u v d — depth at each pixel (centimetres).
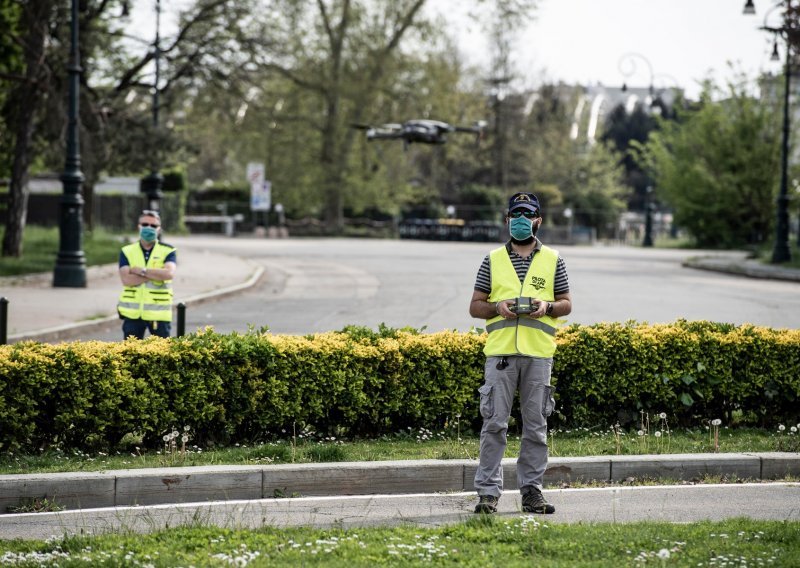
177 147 10081
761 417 2947
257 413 2642
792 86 15575
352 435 2739
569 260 11831
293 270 9475
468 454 2389
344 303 6475
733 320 5578
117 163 10050
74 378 2477
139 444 2597
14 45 9725
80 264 7075
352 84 15825
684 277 9125
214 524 1858
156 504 2114
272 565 1572
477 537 1761
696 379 2875
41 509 2066
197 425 2594
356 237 18050
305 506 2088
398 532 1798
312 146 17488
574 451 2475
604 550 1684
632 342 2841
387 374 2730
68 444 2530
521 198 2094
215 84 10725
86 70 9550
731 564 1597
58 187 16438
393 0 16562
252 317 5719
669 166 16762
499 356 2069
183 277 8025
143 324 3512
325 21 16238
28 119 8838
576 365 2827
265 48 10856
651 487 2281
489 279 2117
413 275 8838
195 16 10494
